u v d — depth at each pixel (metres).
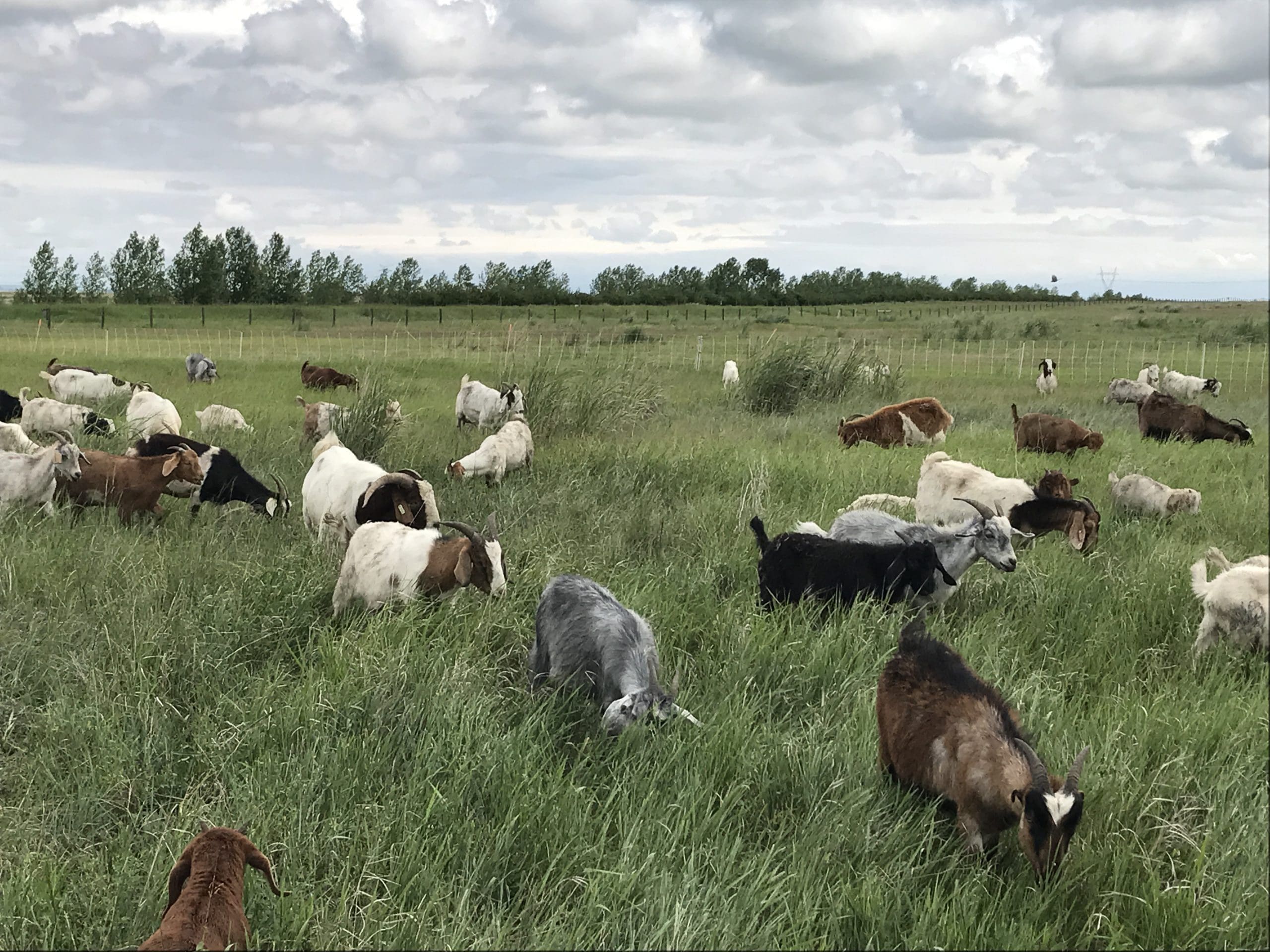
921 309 92.12
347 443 14.55
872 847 5.13
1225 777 5.74
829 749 5.89
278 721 6.09
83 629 7.30
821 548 8.31
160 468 10.57
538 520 10.79
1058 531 10.94
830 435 17.97
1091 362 35.62
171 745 6.04
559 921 4.60
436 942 4.37
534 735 6.10
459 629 7.34
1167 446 16.77
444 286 103.44
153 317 61.88
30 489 9.93
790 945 4.44
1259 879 4.92
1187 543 10.47
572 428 17.05
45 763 5.79
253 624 7.46
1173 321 57.72
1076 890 4.96
